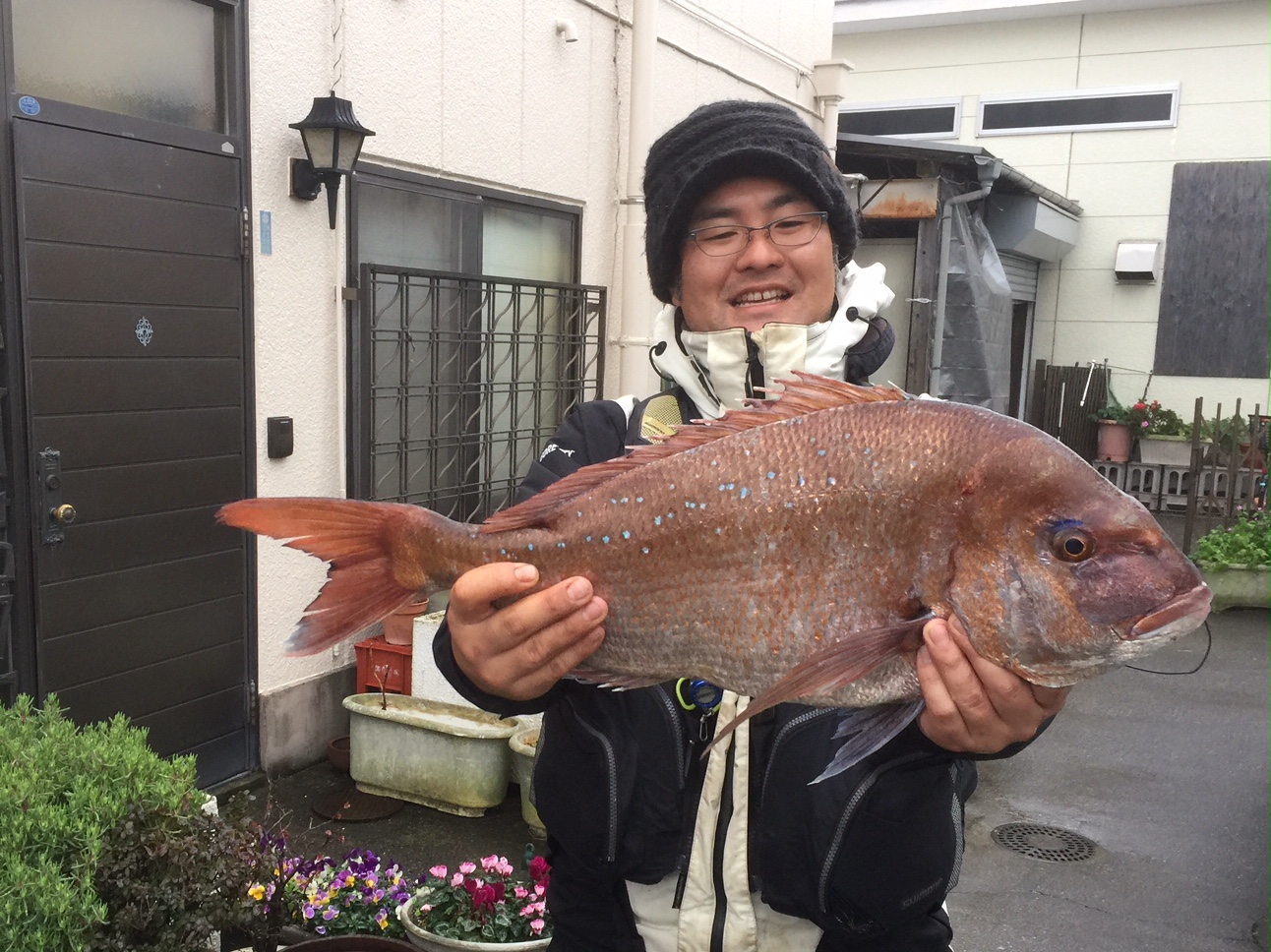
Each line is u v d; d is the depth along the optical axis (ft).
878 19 49.85
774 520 4.62
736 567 4.67
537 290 21.61
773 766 5.32
